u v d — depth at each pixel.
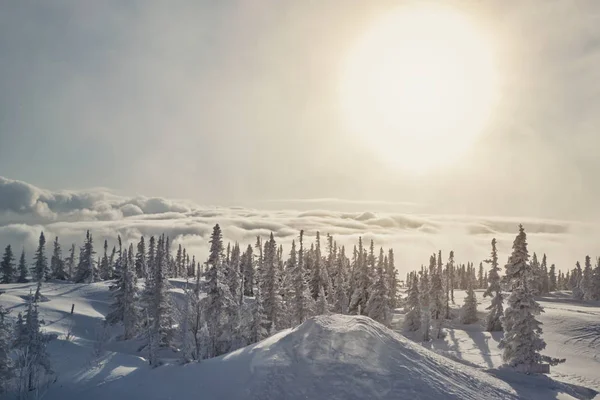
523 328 38.38
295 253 95.19
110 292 90.06
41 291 87.56
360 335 25.97
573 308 78.19
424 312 66.38
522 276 39.50
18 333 32.44
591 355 47.78
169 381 26.39
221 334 42.56
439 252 90.88
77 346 43.69
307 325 27.75
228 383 23.47
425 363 25.44
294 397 21.08
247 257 92.50
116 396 26.22
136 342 59.06
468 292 80.56
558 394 29.94
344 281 86.25
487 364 44.44
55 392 29.14
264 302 54.81
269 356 24.89
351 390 21.41
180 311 41.91
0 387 29.25
